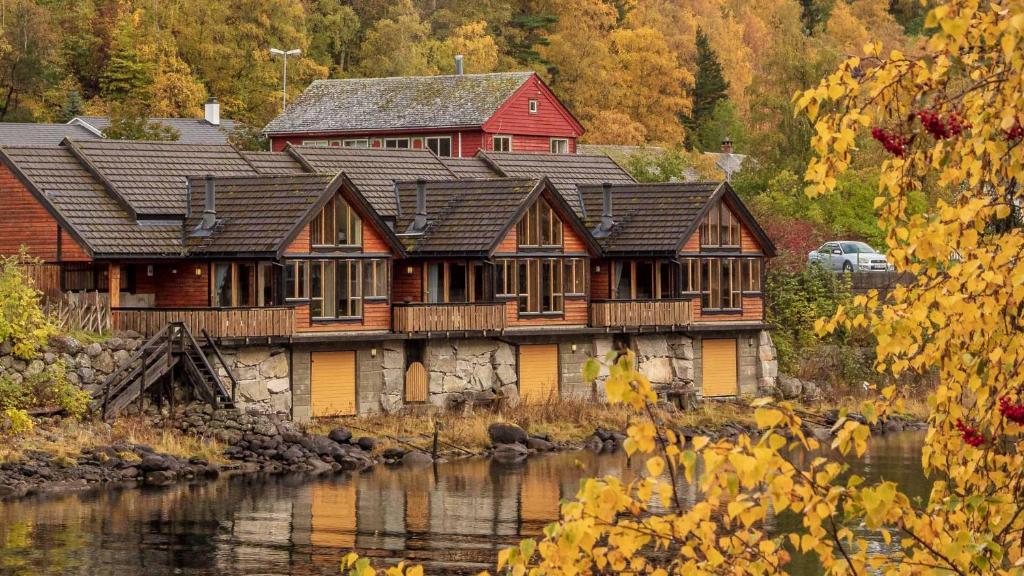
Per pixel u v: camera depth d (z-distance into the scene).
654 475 13.48
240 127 116.25
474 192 73.19
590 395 74.31
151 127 104.06
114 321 62.56
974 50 13.92
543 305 73.00
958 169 14.40
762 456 13.00
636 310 74.69
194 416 59.81
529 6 170.12
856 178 113.69
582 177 85.81
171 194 67.25
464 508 49.22
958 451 15.12
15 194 65.69
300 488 53.31
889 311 14.90
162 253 64.25
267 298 64.81
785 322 86.56
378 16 170.62
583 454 64.00
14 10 138.50
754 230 80.00
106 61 143.12
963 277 14.21
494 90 104.88
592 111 154.00
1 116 134.38
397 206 74.94
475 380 70.56
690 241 77.25
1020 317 14.64
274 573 38.91
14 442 54.16
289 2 152.38
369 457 60.91
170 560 40.31
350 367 66.69
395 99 107.44
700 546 13.98
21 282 59.66
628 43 160.00
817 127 14.34
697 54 172.00
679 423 71.38
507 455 63.19
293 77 151.00
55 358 58.00
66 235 64.19
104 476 53.72
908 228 14.74
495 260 70.81
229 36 147.00
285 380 64.31
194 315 61.59
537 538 43.66
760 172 120.75
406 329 67.69
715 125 164.50
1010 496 14.93
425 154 82.31
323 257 65.69
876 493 13.80
